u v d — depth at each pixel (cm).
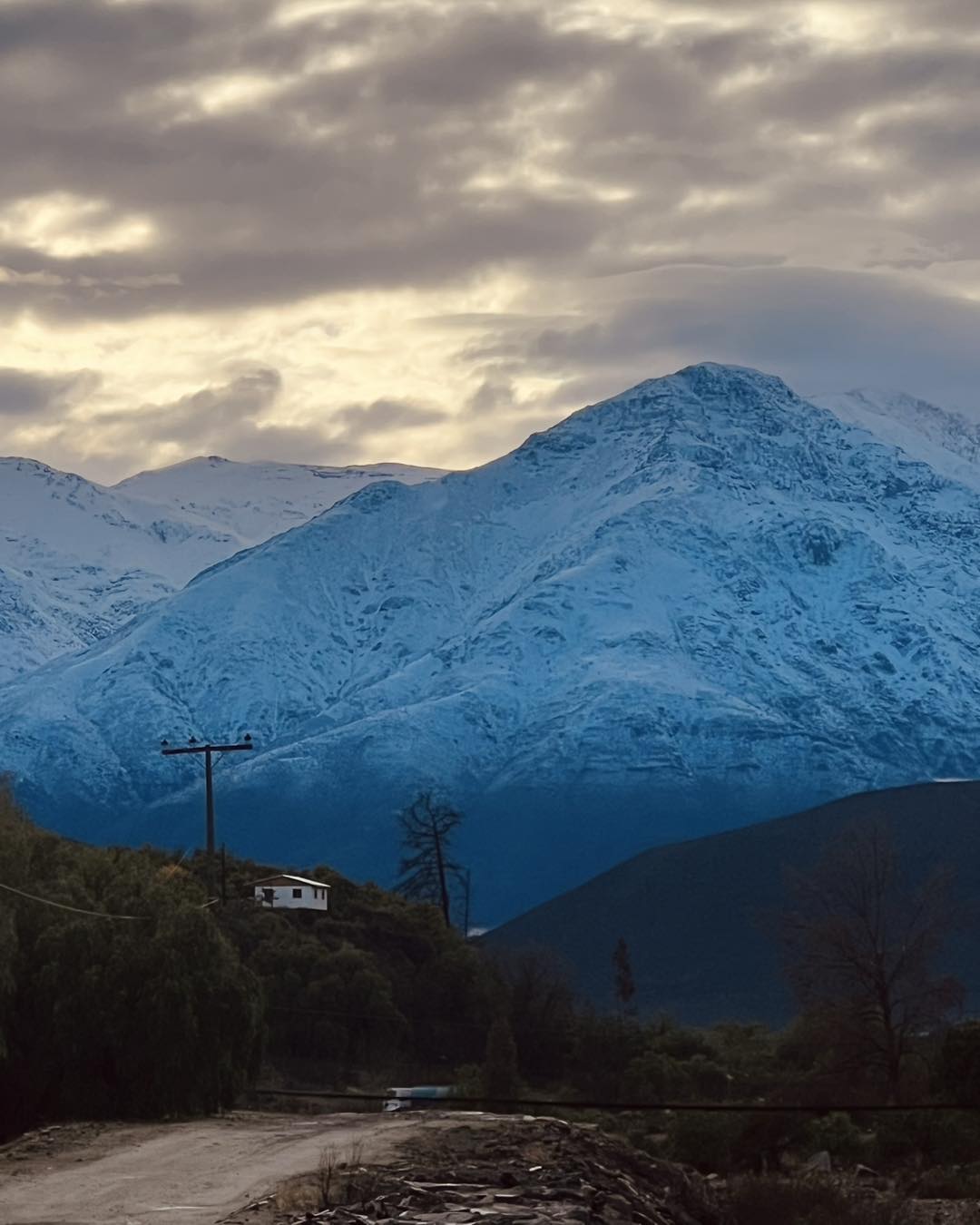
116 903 11369
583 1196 5844
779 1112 11250
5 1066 10706
